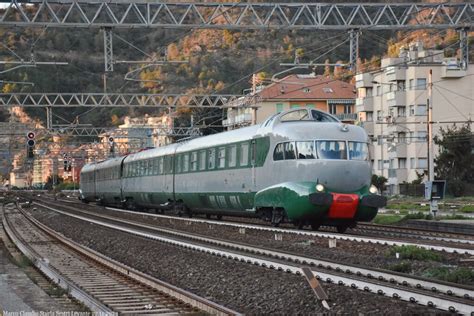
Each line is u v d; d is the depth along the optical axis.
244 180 29.47
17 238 27.98
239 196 30.03
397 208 46.41
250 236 25.64
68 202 74.94
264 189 27.53
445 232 27.11
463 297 12.11
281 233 25.27
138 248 23.88
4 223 38.56
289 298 12.93
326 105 84.81
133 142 85.06
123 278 17.02
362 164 25.61
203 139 35.16
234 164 30.52
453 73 74.75
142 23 27.59
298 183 25.36
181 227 32.12
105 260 19.75
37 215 48.69
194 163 35.75
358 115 83.94
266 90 82.62
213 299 14.04
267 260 17.34
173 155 39.34
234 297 13.98
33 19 26.95
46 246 26.11
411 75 75.94
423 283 13.51
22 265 19.59
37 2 26.92
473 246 19.91
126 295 14.23
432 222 30.39
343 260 18.31
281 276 15.48
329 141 25.53
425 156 75.75
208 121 84.62
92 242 27.77
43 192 134.50
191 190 36.19
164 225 34.09
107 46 28.17
